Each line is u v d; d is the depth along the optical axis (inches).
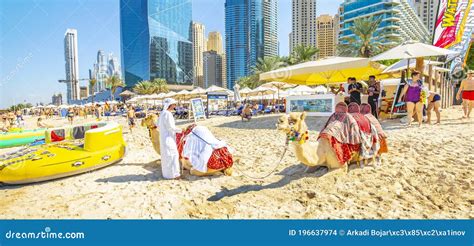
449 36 671.8
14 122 753.6
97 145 237.1
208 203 164.1
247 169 226.8
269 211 150.9
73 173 222.5
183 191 183.2
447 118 378.9
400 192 162.2
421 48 350.9
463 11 664.4
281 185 184.1
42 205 167.0
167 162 206.7
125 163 263.9
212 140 213.6
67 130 301.6
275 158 250.7
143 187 192.2
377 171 188.4
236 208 155.9
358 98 378.3
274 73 494.3
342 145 185.9
